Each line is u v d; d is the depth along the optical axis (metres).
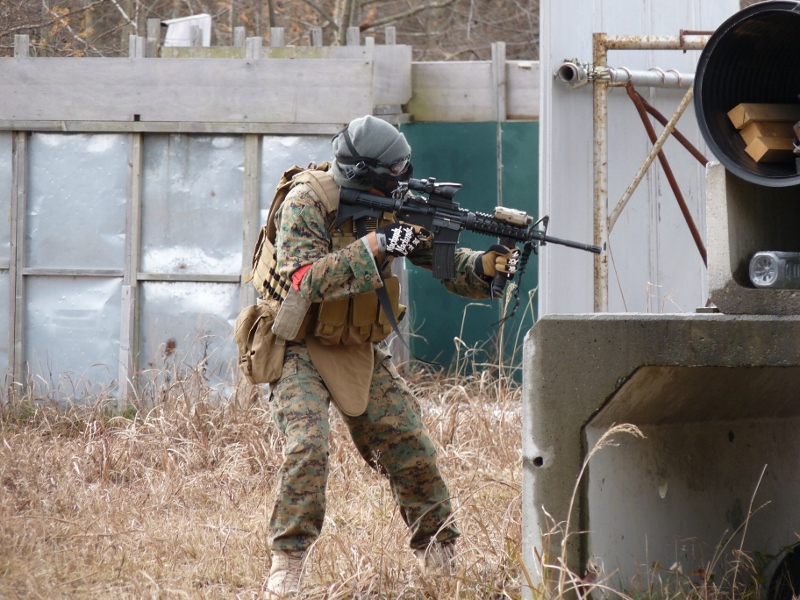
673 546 13.30
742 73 12.10
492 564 13.73
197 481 18.84
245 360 13.34
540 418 12.05
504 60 31.33
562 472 11.91
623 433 12.59
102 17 38.34
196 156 26.78
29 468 18.80
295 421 12.76
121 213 26.86
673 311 25.84
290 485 12.54
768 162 11.70
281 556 12.56
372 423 13.60
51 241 27.03
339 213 13.29
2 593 12.01
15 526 14.53
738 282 11.80
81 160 26.94
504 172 31.17
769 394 14.86
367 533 15.37
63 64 26.78
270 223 13.82
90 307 26.83
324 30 54.69
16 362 26.77
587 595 11.63
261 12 52.78
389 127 13.30
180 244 26.80
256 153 26.52
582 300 24.73
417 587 13.06
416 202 13.45
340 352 13.34
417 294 30.78
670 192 25.92
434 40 59.03
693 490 13.92
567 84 24.25
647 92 25.58
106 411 24.66
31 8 32.69
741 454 15.06
